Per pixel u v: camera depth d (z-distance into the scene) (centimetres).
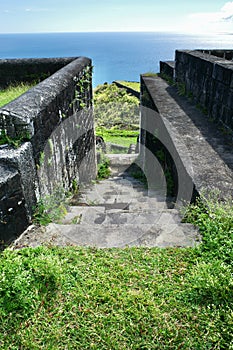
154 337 198
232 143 495
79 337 200
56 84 451
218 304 215
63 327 206
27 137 324
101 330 203
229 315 204
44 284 232
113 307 218
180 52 859
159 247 288
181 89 817
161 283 238
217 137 521
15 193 301
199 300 220
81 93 617
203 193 351
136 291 231
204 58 661
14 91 722
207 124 582
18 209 309
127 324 206
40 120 357
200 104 685
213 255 263
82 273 250
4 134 320
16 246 298
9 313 213
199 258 262
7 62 768
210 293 221
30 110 337
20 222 315
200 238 301
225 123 543
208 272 237
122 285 236
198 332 199
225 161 434
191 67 748
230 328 198
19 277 226
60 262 259
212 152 462
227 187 366
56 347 194
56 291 231
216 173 399
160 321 207
